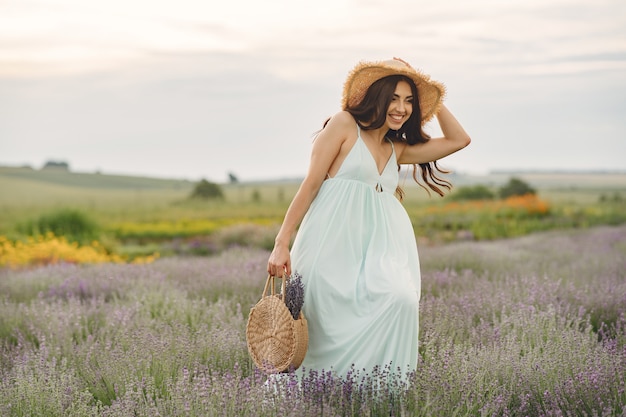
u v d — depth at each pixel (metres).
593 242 17.48
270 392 4.09
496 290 7.44
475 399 4.14
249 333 4.34
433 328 5.59
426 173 5.05
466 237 25.41
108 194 41.16
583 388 4.21
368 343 4.17
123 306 6.88
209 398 4.04
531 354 4.82
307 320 4.40
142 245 22.94
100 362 5.13
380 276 4.26
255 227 19.92
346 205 4.45
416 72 4.49
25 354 5.14
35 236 21.11
